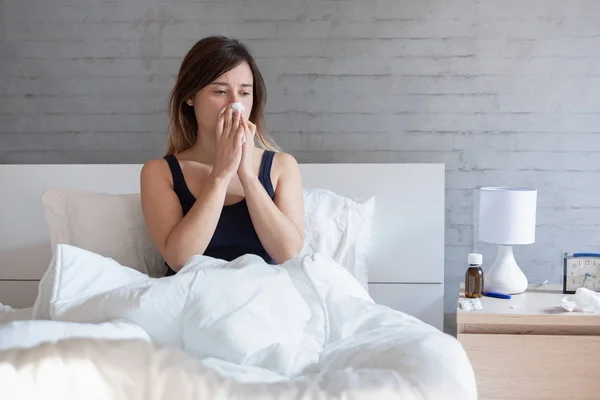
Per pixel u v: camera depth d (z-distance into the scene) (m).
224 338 1.38
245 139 2.06
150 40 2.89
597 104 2.82
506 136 2.86
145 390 1.09
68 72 2.91
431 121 2.87
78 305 1.50
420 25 2.85
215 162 2.05
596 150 2.84
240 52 2.14
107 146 2.93
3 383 1.02
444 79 2.86
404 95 2.87
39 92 2.92
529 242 2.52
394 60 2.86
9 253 2.67
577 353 2.29
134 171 2.66
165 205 2.11
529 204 2.50
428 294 2.65
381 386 1.15
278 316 1.46
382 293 2.66
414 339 1.32
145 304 1.43
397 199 2.65
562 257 2.87
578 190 2.85
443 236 2.64
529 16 2.82
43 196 2.36
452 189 2.88
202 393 1.09
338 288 1.60
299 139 2.89
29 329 1.21
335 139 2.89
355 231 2.42
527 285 2.63
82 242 2.30
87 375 1.07
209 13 2.88
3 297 2.67
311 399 1.11
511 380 2.32
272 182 2.19
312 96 2.88
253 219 2.06
